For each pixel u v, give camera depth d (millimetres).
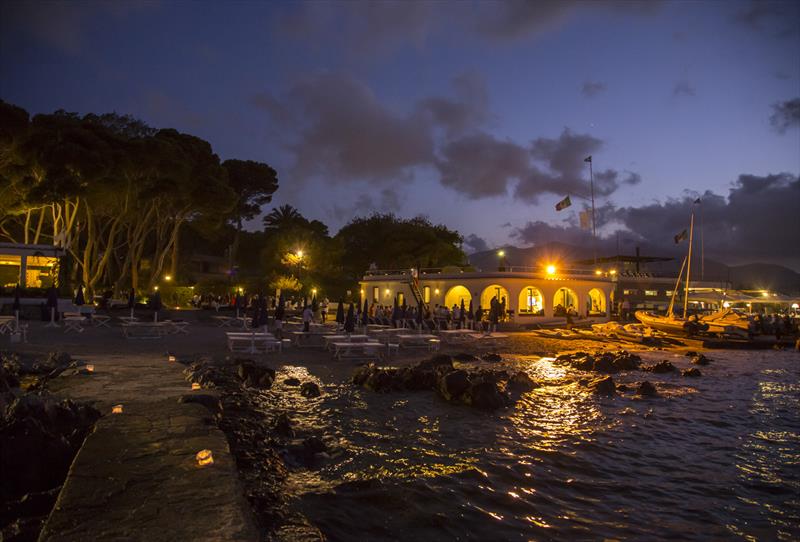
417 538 5051
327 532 5062
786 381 16312
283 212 78438
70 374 10969
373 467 7094
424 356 19000
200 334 23312
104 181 31422
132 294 24125
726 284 68750
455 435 8891
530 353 21688
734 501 6387
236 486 4777
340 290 62344
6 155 30141
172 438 6141
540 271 39812
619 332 30219
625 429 9750
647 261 66312
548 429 9539
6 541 4305
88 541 3629
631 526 5562
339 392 12117
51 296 23297
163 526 3900
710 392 14109
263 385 12258
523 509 5902
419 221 65188
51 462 5918
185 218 42562
